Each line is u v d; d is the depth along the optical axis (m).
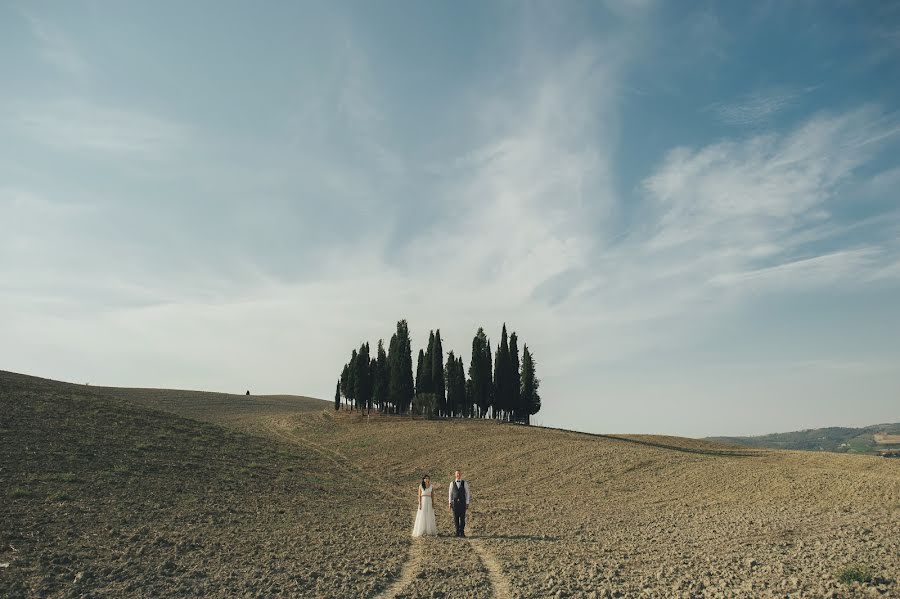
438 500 37.84
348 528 24.95
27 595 12.79
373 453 58.47
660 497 34.28
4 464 28.91
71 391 58.06
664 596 12.70
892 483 30.00
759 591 12.67
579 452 49.78
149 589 13.55
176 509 25.86
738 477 37.06
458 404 92.62
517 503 34.97
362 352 91.88
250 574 15.36
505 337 88.94
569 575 15.09
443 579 15.01
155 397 108.88
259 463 43.66
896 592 12.05
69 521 21.30
